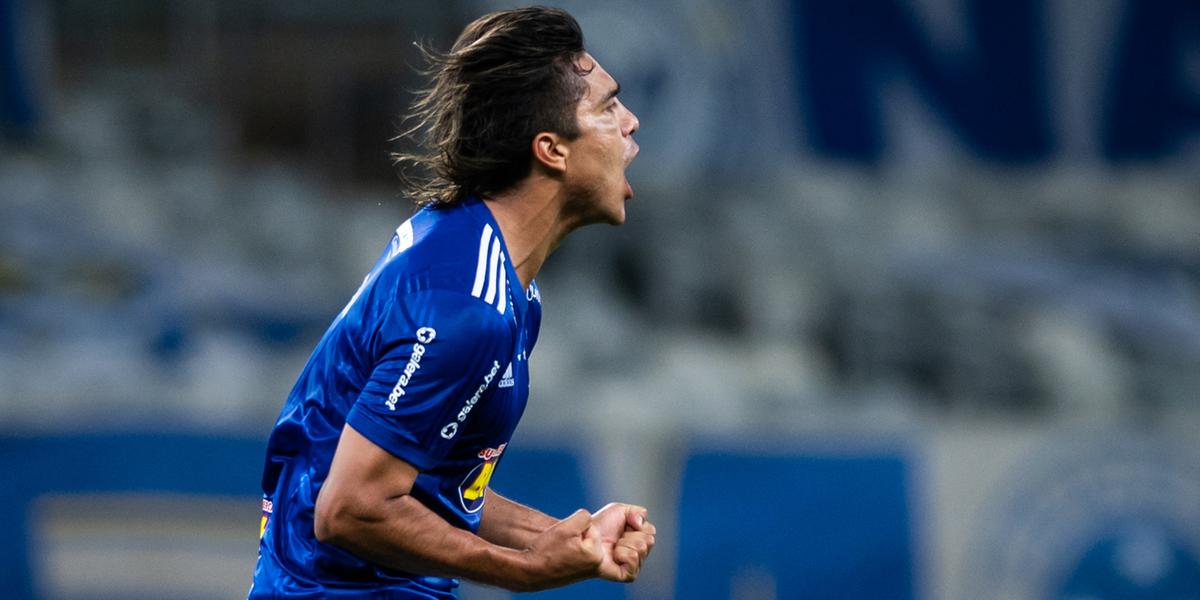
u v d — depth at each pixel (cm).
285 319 3225
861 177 3828
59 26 3594
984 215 3816
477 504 802
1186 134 3912
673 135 3719
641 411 2878
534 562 742
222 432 2545
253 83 3653
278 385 2823
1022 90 3891
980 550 2694
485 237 743
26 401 2586
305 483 749
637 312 3500
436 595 788
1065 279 3700
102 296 3152
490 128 756
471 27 779
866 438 2702
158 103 3641
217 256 3359
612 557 784
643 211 3641
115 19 3619
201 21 3647
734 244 3622
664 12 3688
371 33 3619
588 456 2606
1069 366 3459
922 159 3872
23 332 2998
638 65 3681
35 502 2481
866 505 2673
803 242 3641
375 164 3650
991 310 3575
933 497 2698
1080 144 3919
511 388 746
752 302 3500
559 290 3475
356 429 700
